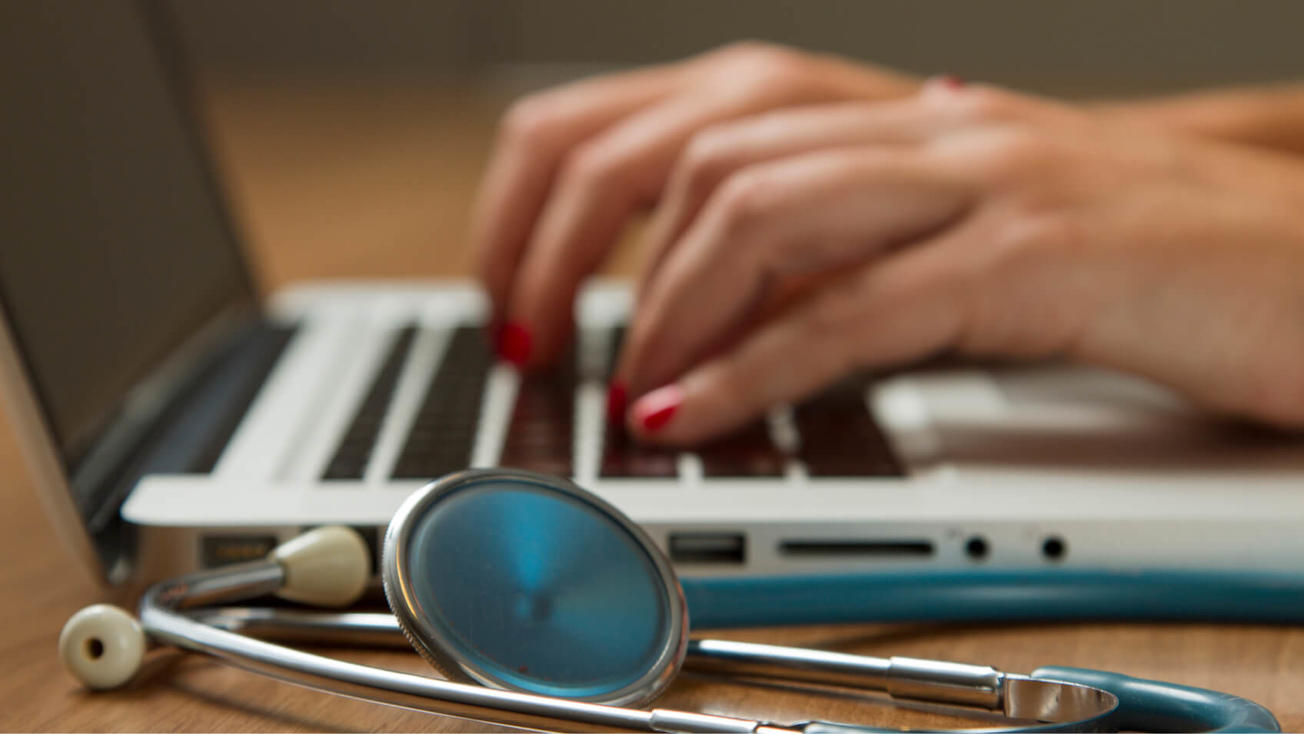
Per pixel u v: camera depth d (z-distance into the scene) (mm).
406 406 637
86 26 694
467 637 350
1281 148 969
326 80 3217
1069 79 3043
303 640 428
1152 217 577
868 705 387
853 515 473
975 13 3105
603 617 372
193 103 920
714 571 471
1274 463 542
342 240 1352
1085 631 454
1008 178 593
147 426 598
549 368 731
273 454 547
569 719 327
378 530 459
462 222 1464
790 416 622
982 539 473
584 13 3150
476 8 3191
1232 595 456
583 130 835
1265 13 3064
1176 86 2779
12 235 500
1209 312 563
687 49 3150
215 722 372
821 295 581
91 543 452
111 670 392
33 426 438
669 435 563
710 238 593
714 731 320
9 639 439
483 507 377
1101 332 572
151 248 701
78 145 618
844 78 847
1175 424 609
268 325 851
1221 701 341
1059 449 564
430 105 2740
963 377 706
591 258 743
